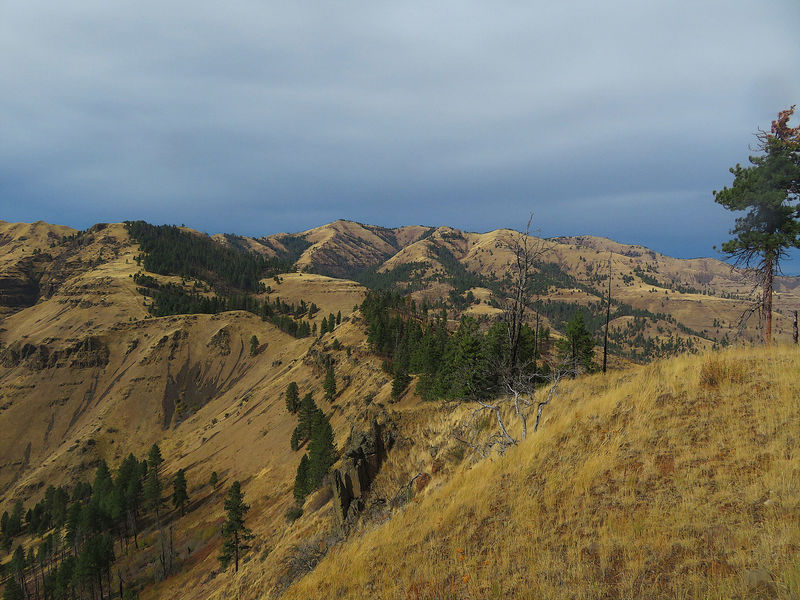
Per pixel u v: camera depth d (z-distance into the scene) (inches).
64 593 2847.0
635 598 246.1
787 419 371.2
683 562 261.1
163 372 7647.6
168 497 3818.9
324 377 4618.6
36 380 7721.5
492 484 493.4
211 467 4178.2
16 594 3009.4
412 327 4109.3
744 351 586.9
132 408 6899.6
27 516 4877.0
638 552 283.9
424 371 2524.6
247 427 4741.6
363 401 3309.5
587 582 274.8
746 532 261.9
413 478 888.3
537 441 545.3
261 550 1948.8
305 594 458.3
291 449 3622.0
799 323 738.2
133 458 4485.7
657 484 357.1
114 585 2812.5
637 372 742.5
